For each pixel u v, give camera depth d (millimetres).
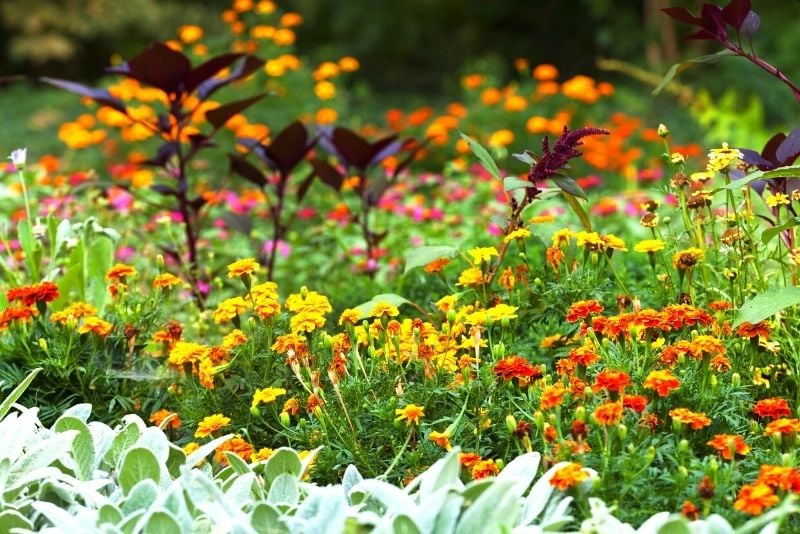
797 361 3746
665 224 4457
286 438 3928
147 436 3594
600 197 7645
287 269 6602
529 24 22938
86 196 7004
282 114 10414
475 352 3875
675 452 3164
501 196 7242
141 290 5969
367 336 3889
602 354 3627
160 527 2922
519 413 3572
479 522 2861
